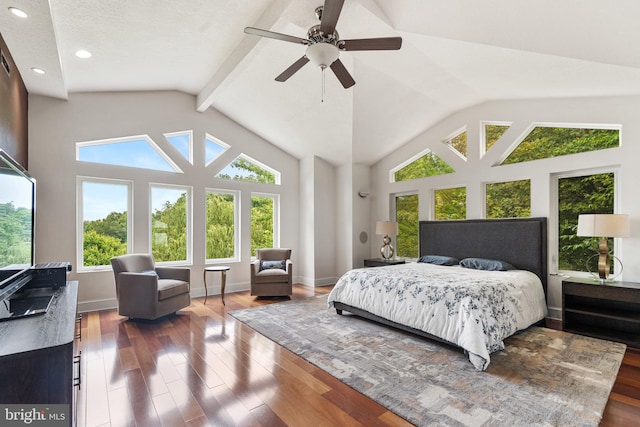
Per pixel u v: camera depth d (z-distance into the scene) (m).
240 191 5.67
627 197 3.38
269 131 5.71
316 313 4.10
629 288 2.96
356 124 4.92
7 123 2.80
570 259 3.87
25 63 3.00
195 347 2.95
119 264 3.75
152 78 4.20
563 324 3.39
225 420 1.85
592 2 1.90
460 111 4.86
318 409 1.97
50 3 2.33
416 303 3.04
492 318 2.65
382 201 6.12
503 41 2.62
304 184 6.33
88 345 2.98
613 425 1.79
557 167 3.90
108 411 1.93
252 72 4.26
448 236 4.89
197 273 5.09
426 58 3.25
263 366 2.56
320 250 6.14
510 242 4.20
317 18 2.82
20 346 1.16
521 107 4.21
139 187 4.56
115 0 2.48
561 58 2.70
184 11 2.78
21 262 2.33
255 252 5.93
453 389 2.18
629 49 2.30
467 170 4.79
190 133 5.12
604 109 3.54
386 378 2.34
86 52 3.19
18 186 2.26
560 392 2.12
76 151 4.09
